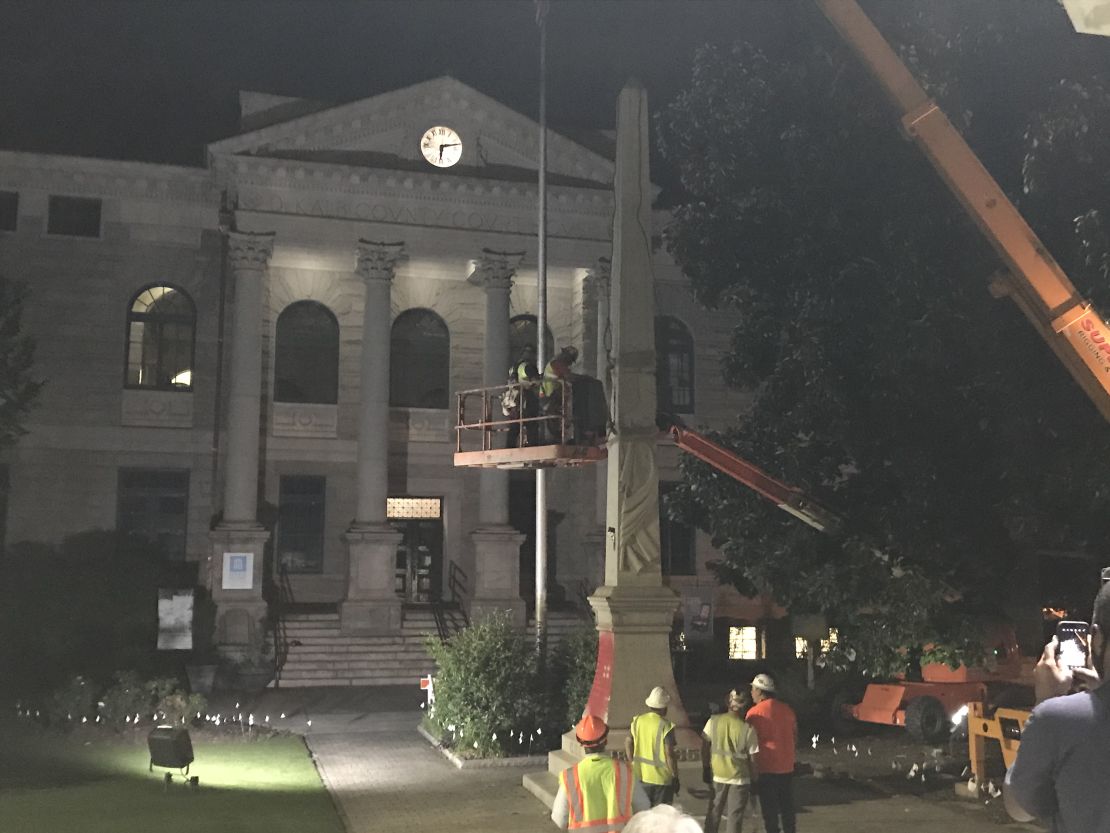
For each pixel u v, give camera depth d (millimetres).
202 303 34969
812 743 19422
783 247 17875
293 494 35312
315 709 25344
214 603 31250
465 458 15992
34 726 20516
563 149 35781
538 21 25266
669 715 13594
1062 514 14320
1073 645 4531
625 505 14109
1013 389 13695
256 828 12492
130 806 13516
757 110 17062
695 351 38656
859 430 16172
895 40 13992
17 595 28422
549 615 34062
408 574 36188
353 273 36344
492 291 35219
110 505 33594
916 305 14672
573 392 14984
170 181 34750
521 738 18172
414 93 34594
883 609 16297
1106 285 11938
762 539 17797
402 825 13102
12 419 28484
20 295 29688
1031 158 12617
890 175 15188
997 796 14297
